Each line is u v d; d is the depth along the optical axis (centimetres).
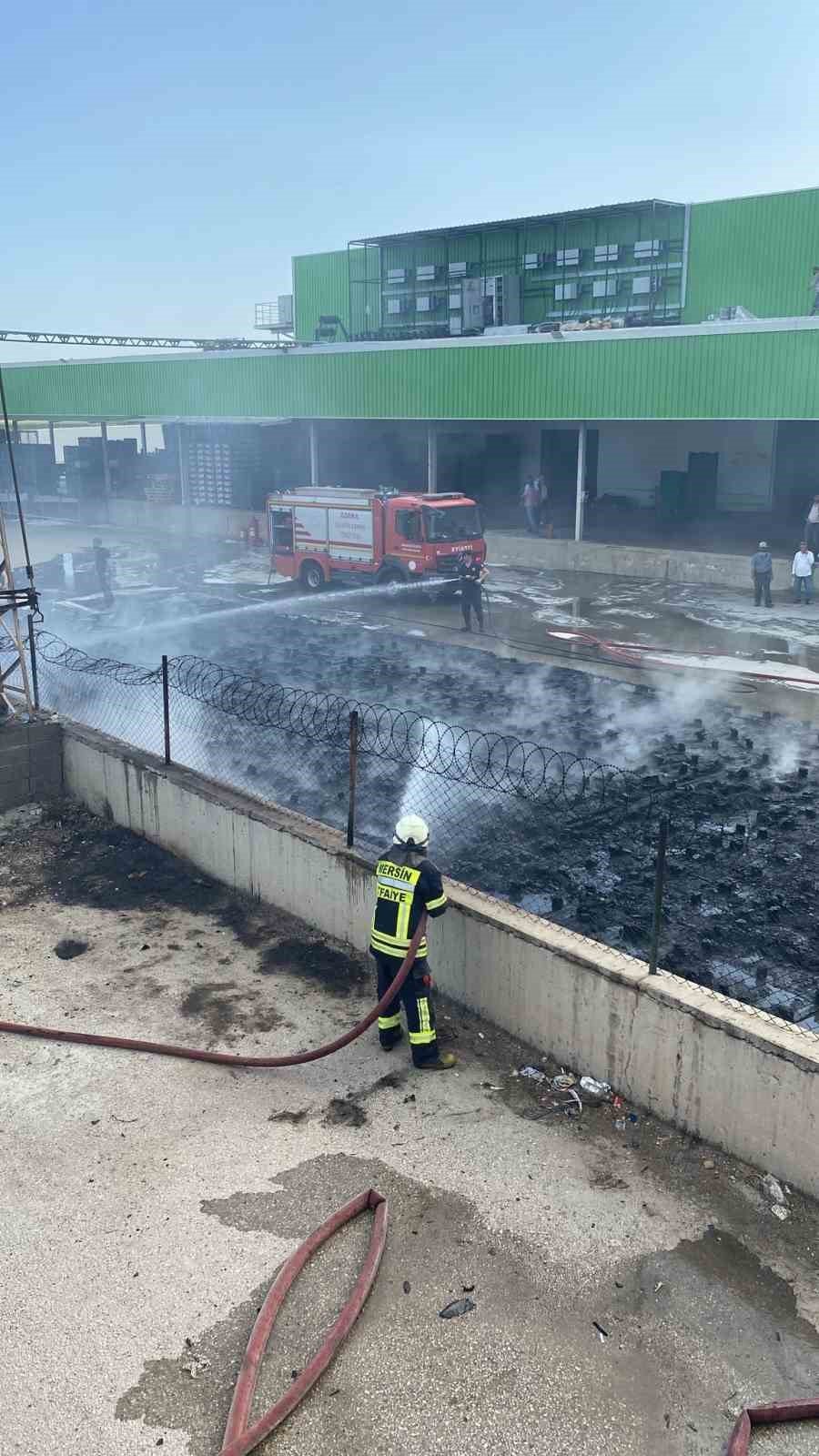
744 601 2319
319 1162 587
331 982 780
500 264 3966
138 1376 455
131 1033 715
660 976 617
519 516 3447
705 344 2466
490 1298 495
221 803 916
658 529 3095
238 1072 674
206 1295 498
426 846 683
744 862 929
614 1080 639
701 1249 522
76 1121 625
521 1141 602
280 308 4938
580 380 2697
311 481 3481
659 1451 420
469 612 2014
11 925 877
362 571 2389
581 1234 531
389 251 4288
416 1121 621
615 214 3606
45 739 1120
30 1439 426
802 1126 544
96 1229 538
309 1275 507
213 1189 566
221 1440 425
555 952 654
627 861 935
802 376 2338
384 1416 435
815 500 2331
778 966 752
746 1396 445
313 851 831
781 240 3366
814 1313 486
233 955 824
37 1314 486
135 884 949
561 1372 455
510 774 1145
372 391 3144
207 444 3844
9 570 1140
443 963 744
